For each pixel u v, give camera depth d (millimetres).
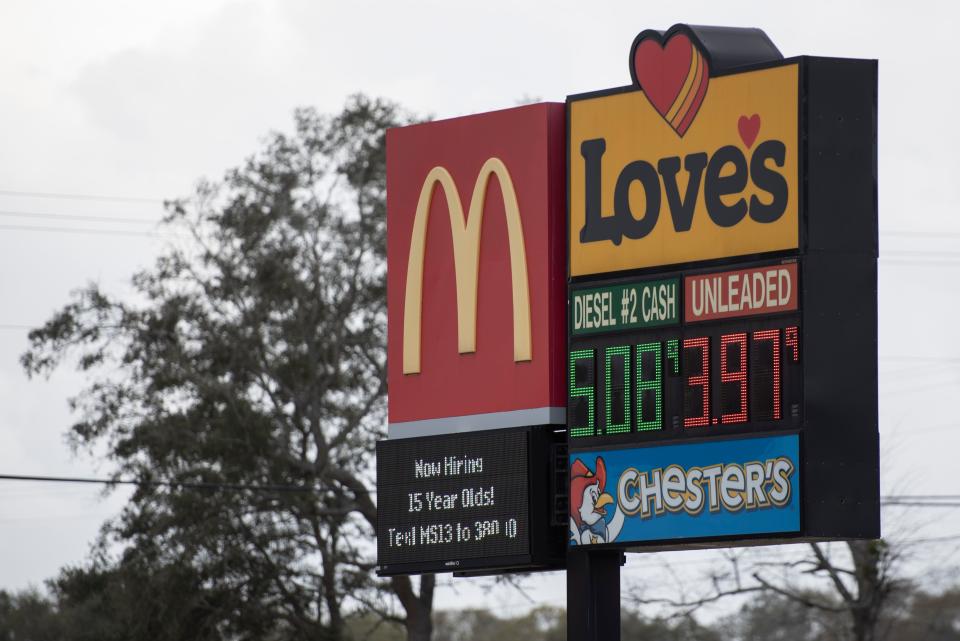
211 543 134875
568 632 62781
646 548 61812
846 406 58219
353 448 140250
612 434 62094
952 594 161000
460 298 66562
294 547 138375
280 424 141000
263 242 142375
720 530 59250
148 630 136750
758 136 60281
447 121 67688
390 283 68188
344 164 144875
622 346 62312
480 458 65125
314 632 138250
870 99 59906
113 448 140125
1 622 152625
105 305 142375
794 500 57781
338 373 142250
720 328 60188
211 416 140375
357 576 137875
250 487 122000
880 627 157250
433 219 67688
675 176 61938
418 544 65812
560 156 65500
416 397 67250
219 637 138375
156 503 137125
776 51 62594
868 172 59562
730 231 60406
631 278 62406
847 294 58812
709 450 59812
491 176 66688
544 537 63781
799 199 59094
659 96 62656
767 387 58875
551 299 64750
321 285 142375
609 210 63219
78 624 140875
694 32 62031
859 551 128625
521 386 65062
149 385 141500
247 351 141000
